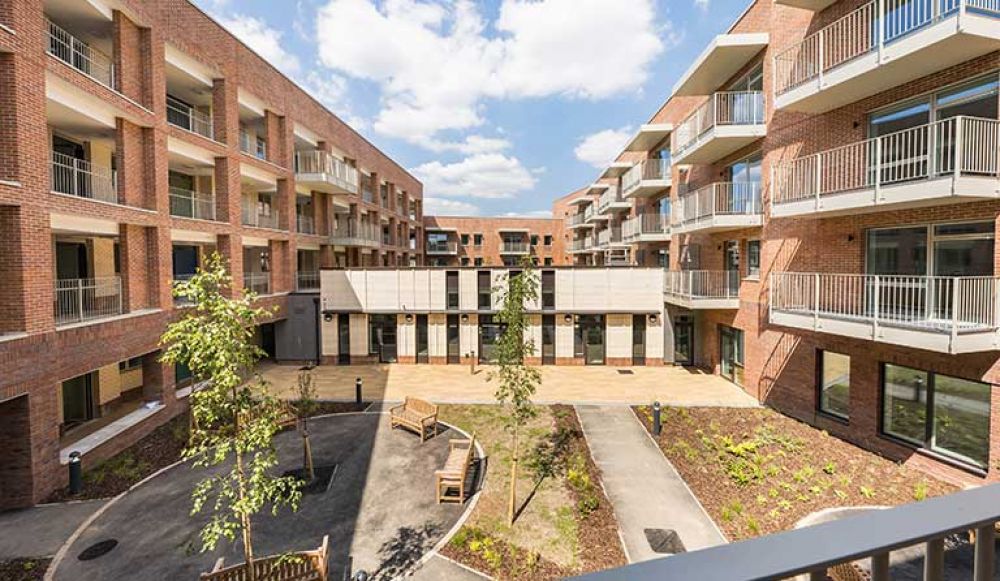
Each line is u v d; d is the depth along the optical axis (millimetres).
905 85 10367
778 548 1111
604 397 16500
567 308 21297
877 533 1176
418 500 9852
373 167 35750
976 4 8266
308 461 10914
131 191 14320
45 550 8398
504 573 7613
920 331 8953
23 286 10219
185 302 16391
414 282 22016
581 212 45969
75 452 10578
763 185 15109
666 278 21125
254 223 22875
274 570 7020
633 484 10305
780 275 13273
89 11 13289
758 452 11547
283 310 22594
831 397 12828
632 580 996
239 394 6992
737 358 18109
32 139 10594
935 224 10023
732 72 16828
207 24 17766
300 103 25219
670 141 23578
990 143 8750
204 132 20281
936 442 10016
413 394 17188
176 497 10148
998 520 1276
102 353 12398
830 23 12016
